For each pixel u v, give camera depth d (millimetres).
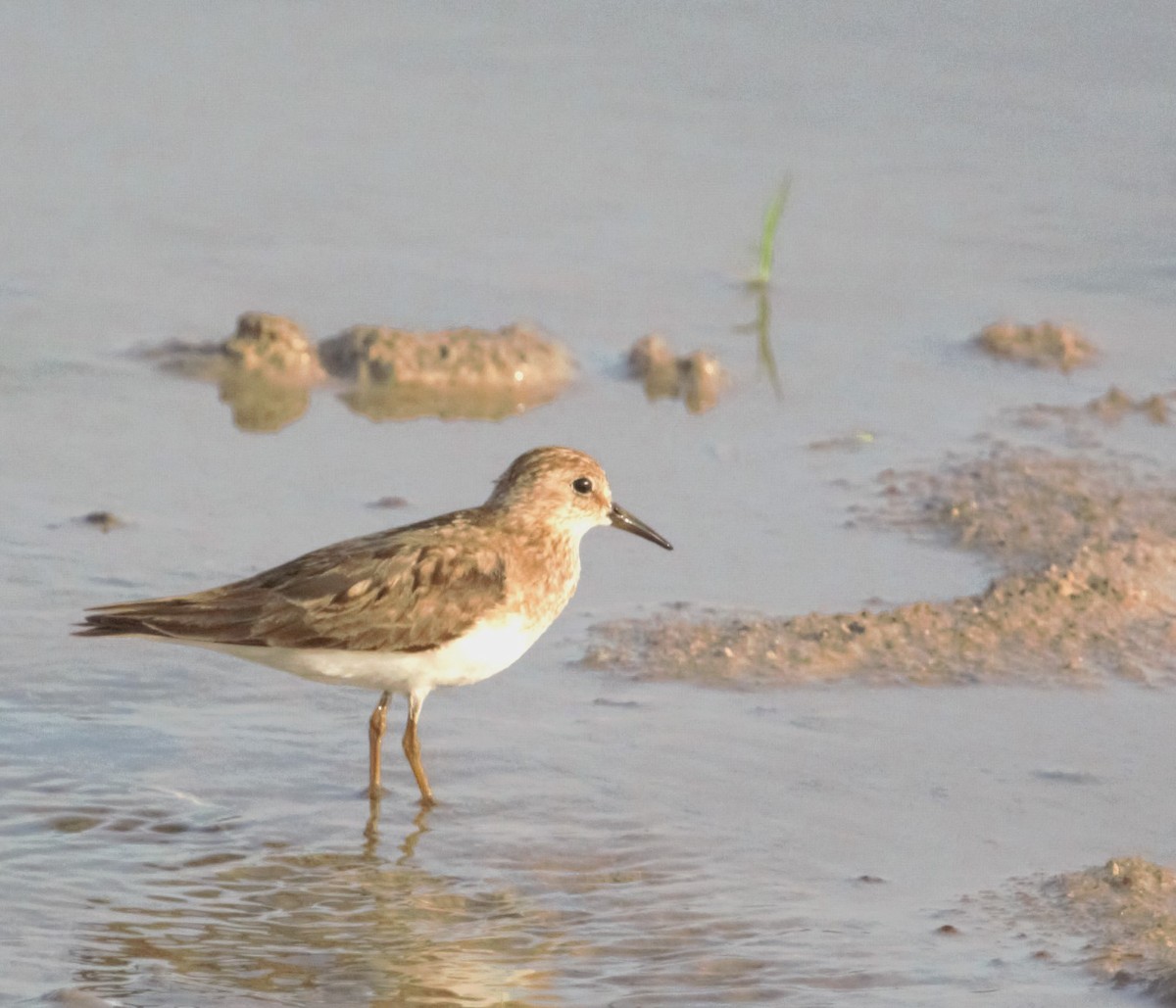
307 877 10617
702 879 10594
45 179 21453
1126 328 19156
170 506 15109
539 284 19781
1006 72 24422
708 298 19688
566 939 10000
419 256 20250
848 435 16859
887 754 11969
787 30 25422
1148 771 11773
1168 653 13297
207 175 21766
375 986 9523
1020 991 9383
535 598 12281
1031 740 12156
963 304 19641
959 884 10492
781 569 14477
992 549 14758
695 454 16516
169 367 17797
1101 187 22125
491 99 23625
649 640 13391
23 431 16359
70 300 19000
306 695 12766
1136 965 9555
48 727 12047
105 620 11430
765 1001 9375
